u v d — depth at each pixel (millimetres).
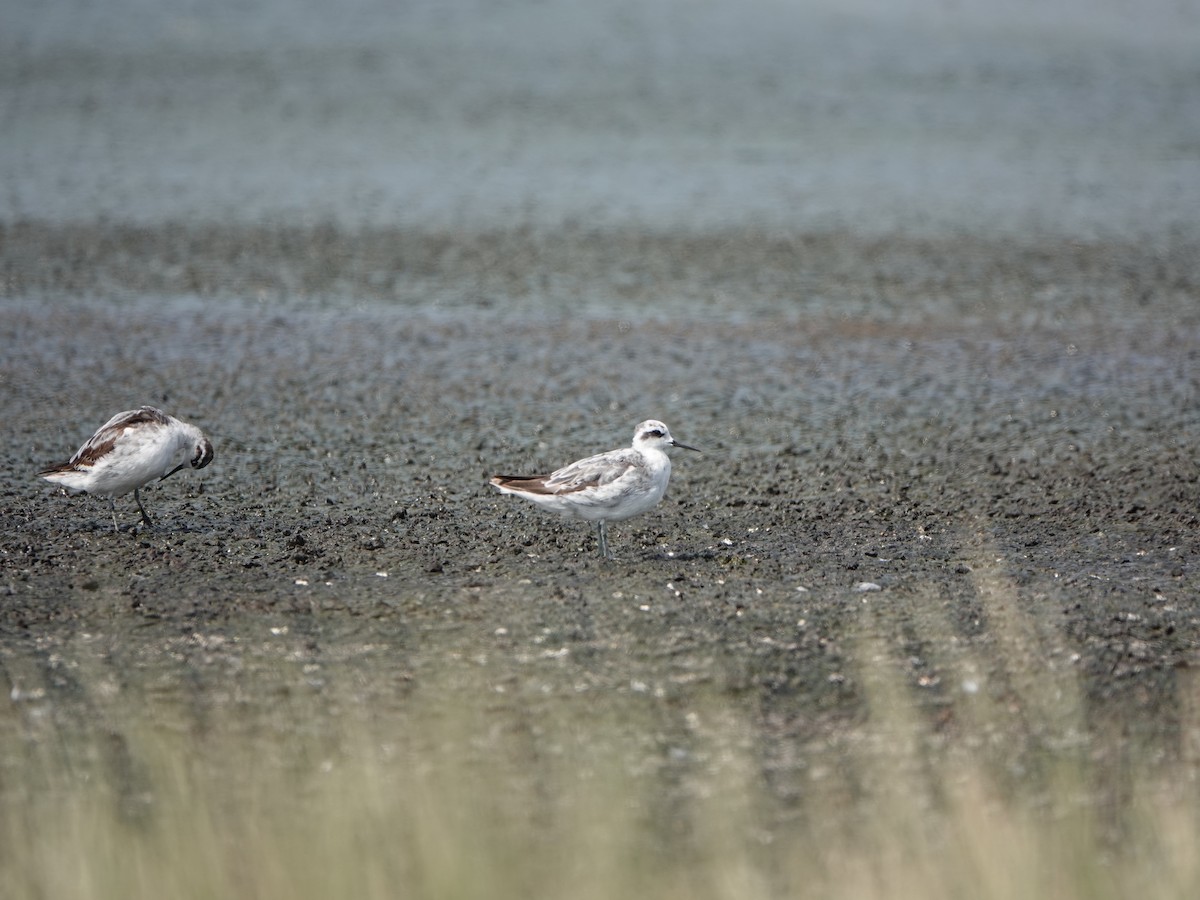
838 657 12812
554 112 49594
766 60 58156
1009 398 23109
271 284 30234
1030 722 11719
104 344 25391
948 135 47125
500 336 26766
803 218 36875
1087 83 55031
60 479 15695
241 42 59281
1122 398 23062
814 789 10781
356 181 40250
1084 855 9688
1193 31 64188
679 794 10750
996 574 14992
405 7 67125
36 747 11164
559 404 22641
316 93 51562
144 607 13672
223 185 39344
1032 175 42062
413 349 25734
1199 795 10508
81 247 32656
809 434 21156
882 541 16250
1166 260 33188
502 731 11516
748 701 12039
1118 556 15719
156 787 10641
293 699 11961
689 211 37500
